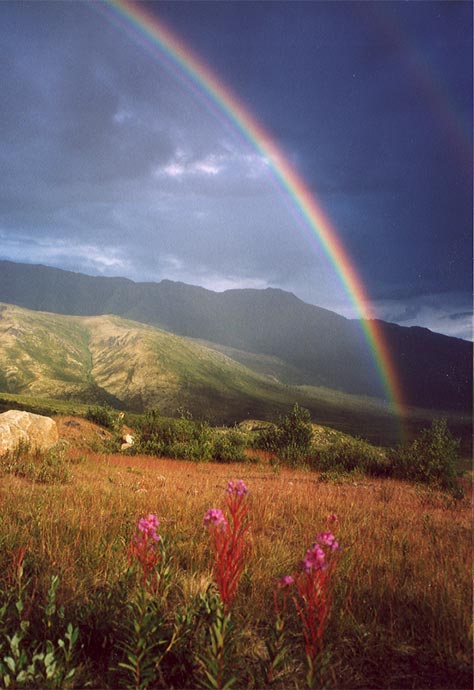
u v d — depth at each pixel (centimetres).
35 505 774
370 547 680
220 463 2836
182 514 809
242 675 343
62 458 1527
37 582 471
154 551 467
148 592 417
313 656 335
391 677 354
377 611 457
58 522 685
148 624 338
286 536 736
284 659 340
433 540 776
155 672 332
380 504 1230
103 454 2600
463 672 358
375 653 387
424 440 2411
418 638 417
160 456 2931
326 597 435
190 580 476
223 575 390
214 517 395
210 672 317
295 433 3400
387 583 520
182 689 325
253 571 519
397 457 2491
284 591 472
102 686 322
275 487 1431
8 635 352
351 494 1417
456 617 438
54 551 552
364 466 2567
